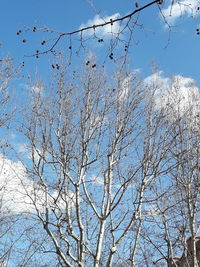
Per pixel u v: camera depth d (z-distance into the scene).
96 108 18.38
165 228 17.77
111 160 17.42
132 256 16.83
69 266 16.36
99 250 16.30
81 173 17.39
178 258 18.45
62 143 17.94
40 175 17.67
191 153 18.23
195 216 17.91
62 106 18.52
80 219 16.50
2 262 16.17
